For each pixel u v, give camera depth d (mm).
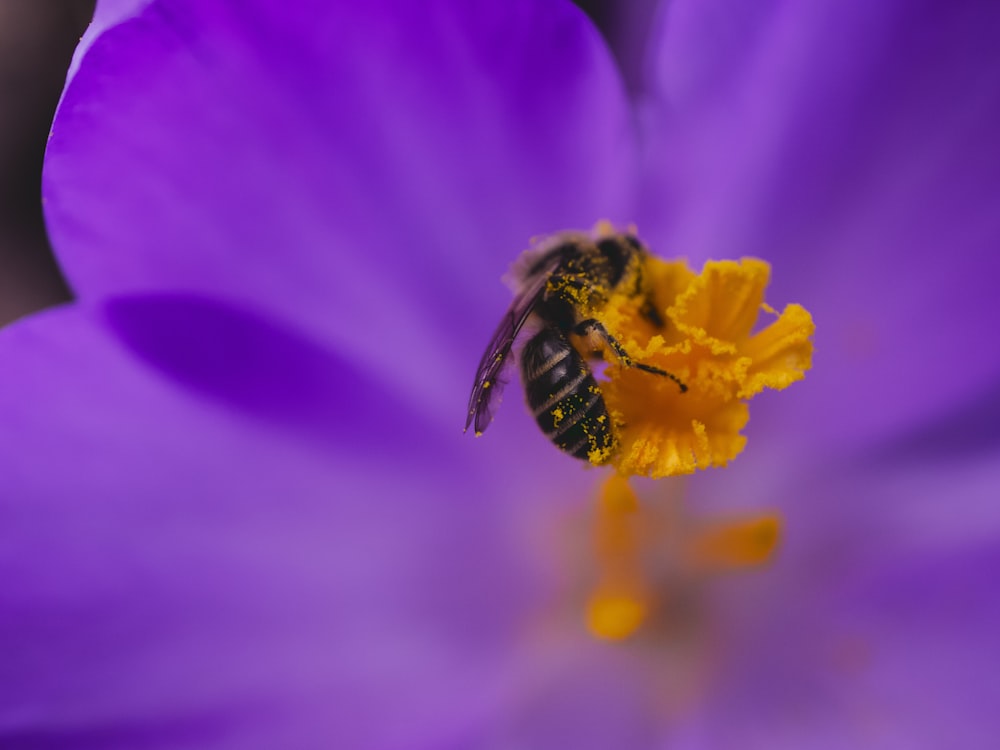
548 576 127
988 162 121
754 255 124
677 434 117
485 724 124
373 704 122
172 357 118
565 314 119
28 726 116
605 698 125
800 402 126
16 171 155
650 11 143
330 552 122
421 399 123
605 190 123
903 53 120
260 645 120
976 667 122
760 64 122
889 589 125
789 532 126
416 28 118
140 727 117
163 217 118
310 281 121
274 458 120
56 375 117
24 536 116
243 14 116
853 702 123
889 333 124
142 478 118
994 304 122
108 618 117
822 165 123
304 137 119
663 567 127
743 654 126
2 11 153
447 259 122
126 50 115
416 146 121
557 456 127
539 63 120
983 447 124
